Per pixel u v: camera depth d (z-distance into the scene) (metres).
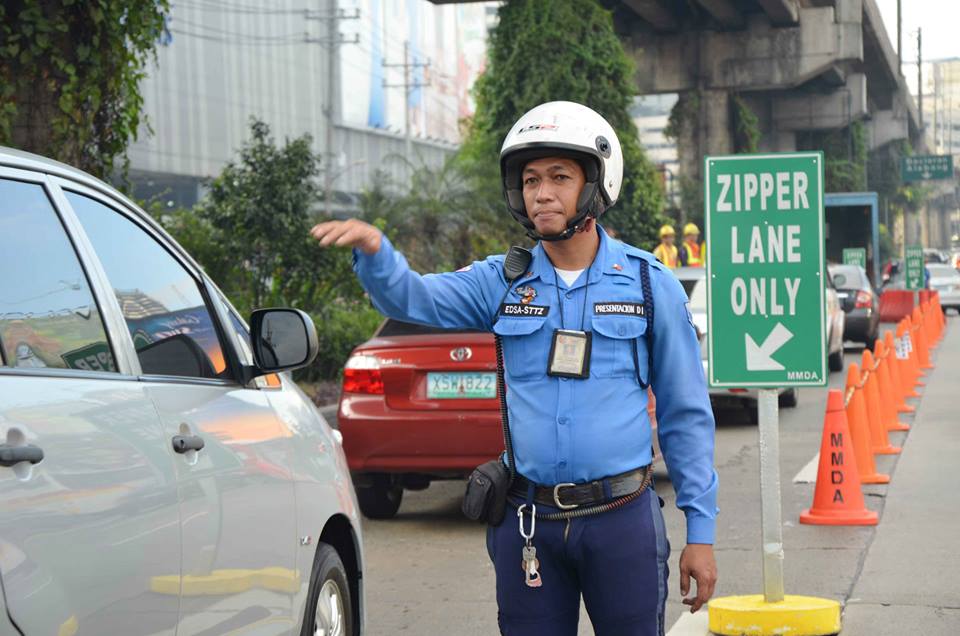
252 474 4.15
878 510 9.80
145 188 71.44
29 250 3.30
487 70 34.00
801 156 6.91
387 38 101.00
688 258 24.02
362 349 9.55
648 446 3.71
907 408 16.88
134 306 3.77
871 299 28.66
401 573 8.11
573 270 3.71
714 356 6.88
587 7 34.03
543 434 3.62
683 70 58.94
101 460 3.19
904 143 118.12
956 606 6.87
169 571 3.49
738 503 10.30
